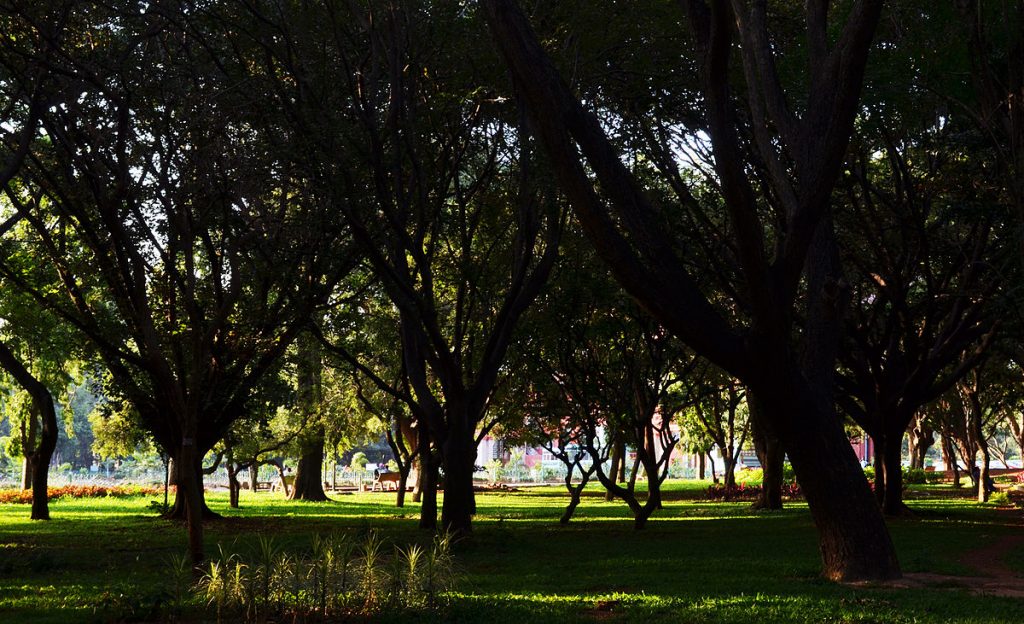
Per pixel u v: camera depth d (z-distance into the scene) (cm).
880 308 2730
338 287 2508
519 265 2144
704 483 6794
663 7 1953
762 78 1459
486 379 2123
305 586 1005
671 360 2578
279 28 1711
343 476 8288
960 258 2525
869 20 1208
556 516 3216
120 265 1689
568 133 1245
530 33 1232
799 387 1305
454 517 2059
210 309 2164
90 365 2856
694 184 2597
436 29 1883
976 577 1377
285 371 3466
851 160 2392
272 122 1598
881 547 1325
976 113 1619
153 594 1074
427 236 2561
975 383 3778
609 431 2817
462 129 2019
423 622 969
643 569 1517
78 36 1645
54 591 1245
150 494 4709
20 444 4038
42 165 1875
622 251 1258
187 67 1516
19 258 2759
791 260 1252
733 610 1056
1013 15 1502
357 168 1677
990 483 4081
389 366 3456
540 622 981
